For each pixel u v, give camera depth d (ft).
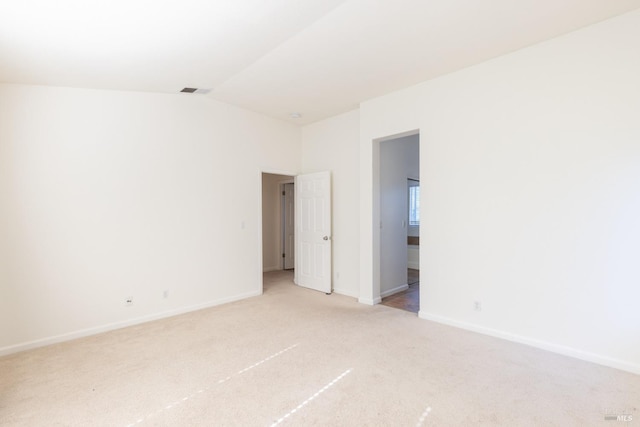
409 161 16.83
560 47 8.70
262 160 15.58
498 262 9.95
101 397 6.90
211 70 10.27
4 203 9.14
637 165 7.70
